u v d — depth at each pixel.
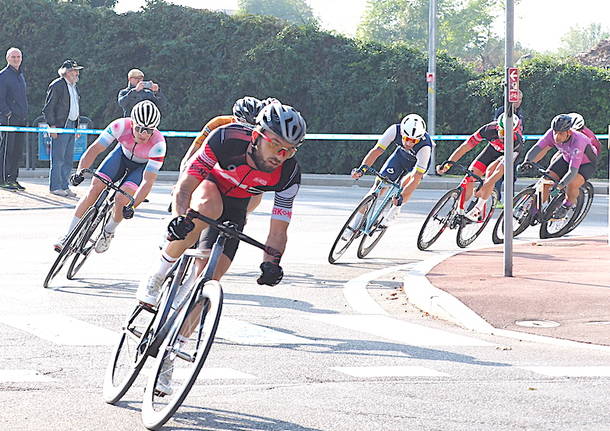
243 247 24.67
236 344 13.83
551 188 26.84
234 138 10.56
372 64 54.12
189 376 9.24
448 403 10.78
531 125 51.72
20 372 11.91
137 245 24.75
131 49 57.09
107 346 13.45
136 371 10.24
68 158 36.72
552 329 15.09
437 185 46.44
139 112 18.66
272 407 10.55
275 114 9.99
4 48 58.44
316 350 13.53
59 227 28.42
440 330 15.32
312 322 15.62
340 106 54.38
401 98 53.53
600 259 21.91
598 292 17.55
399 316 16.50
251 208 14.09
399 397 11.02
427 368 12.55
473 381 11.84
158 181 49.56
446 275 19.47
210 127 18.00
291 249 24.83
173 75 56.53
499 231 26.45
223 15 56.97
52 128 35.81
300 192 42.50
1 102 36.34
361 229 22.64
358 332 14.91
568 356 13.46
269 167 10.39
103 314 15.78
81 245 18.64
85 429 9.68
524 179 49.47
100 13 58.00
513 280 18.81
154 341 10.09
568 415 10.35
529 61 52.06
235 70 55.88
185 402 10.70
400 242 26.47
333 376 12.01
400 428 9.82
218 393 11.11
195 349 9.45
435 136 50.38
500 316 15.83
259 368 12.38
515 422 10.07
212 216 10.88
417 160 22.64
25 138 55.28
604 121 51.59
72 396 10.90
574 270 20.17
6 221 29.75
